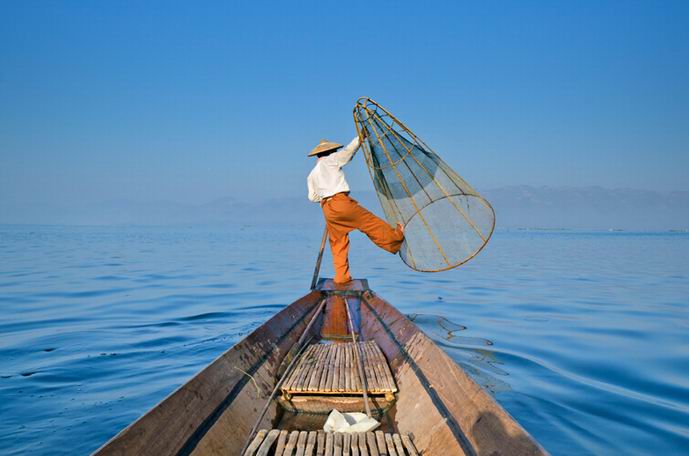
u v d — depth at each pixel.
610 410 4.04
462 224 5.25
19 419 3.89
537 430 3.65
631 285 13.01
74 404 4.21
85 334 6.79
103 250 28.22
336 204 5.58
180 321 7.77
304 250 30.67
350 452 2.42
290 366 3.69
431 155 5.15
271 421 3.02
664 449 3.36
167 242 41.81
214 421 2.58
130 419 3.92
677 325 7.62
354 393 3.22
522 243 46.41
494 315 8.41
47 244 34.50
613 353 5.86
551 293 11.33
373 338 4.79
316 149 5.78
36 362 5.42
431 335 6.84
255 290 11.52
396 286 12.60
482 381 4.76
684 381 4.80
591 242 51.47
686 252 31.61
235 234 76.50
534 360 5.53
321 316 5.68
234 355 3.32
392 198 5.59
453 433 2.43
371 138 5.43
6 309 8.77
